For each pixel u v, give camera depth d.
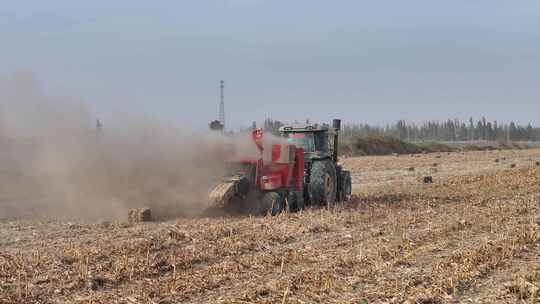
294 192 20.05
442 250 13.61
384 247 13.47
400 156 79.94
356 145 94.75
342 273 11.27
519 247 13.58
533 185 29.38
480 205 21.86
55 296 9.85
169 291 10.05
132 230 15.91
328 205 20.09
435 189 28.97
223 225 16.25
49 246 13.79
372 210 19.86
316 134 22.23
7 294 9.86
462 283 10.66
